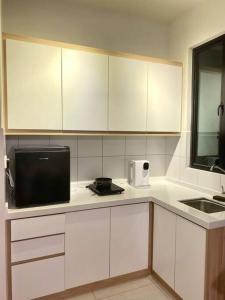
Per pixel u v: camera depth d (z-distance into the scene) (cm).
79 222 196
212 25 220
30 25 223
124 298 199
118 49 259
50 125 200
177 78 253
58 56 198
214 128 234
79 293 203
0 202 152
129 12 255
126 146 272
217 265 168
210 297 167
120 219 211
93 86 212
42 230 183
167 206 200
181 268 188
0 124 154
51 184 190
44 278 187
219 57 225
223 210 195
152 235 226
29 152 181
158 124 246
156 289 210
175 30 270
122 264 216
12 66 184
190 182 252
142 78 234
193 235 175
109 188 230
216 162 227
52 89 198
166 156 292
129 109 230
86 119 212
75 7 239
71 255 195
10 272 176
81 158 251
